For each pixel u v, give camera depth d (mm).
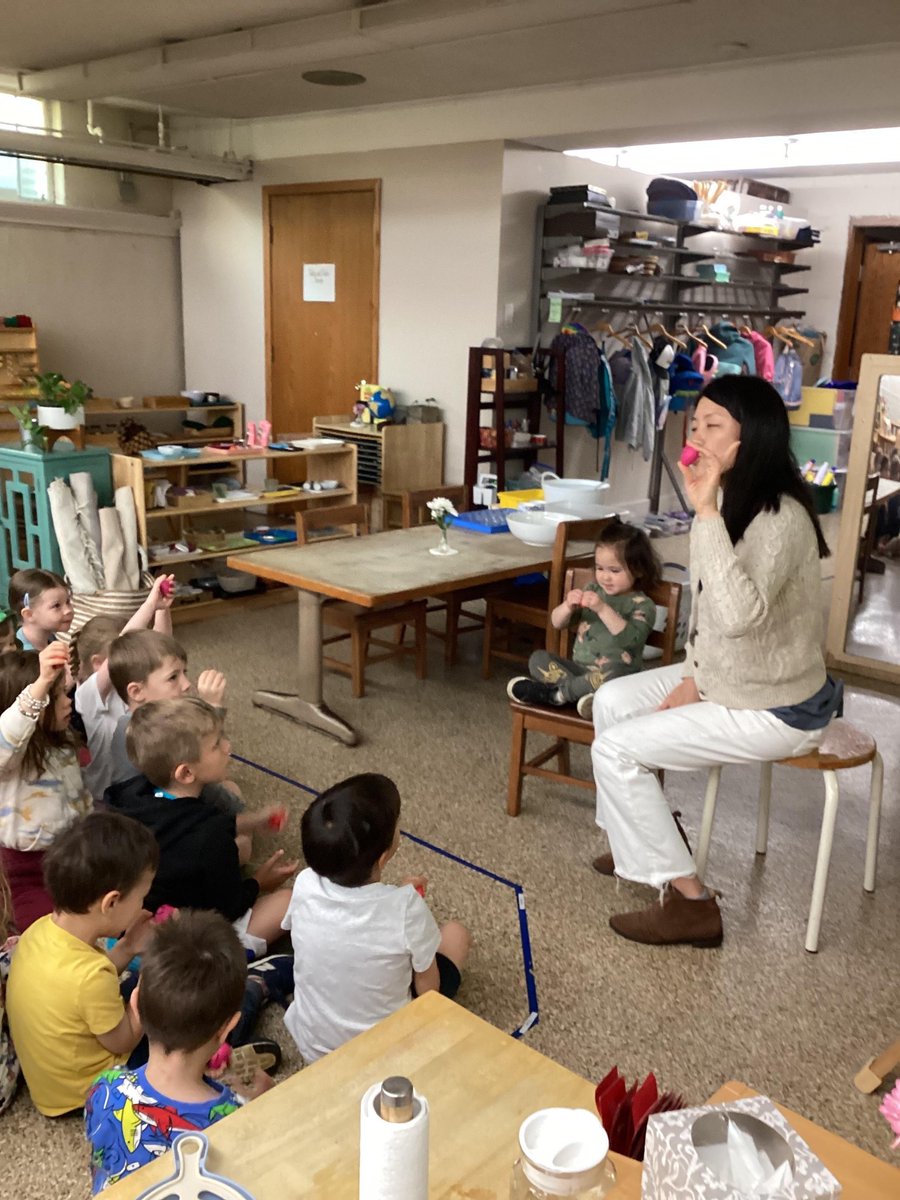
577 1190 914
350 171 6418
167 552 4852
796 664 2270
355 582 3262
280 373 7094
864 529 4457
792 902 2648
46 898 2170
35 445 4434
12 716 2059
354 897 1831
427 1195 986
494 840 2898
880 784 2637
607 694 2629
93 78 5594
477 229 5887
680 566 4918
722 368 7293
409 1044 1350
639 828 2381
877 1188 1136
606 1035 2105
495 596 4133
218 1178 1094
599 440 6914
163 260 7453
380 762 3387
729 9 4000
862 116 4922
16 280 6625
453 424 6219
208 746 2209
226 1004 1480
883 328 8539
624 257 6410
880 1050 2088
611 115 5367
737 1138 896
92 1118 1522
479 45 4609
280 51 4723
